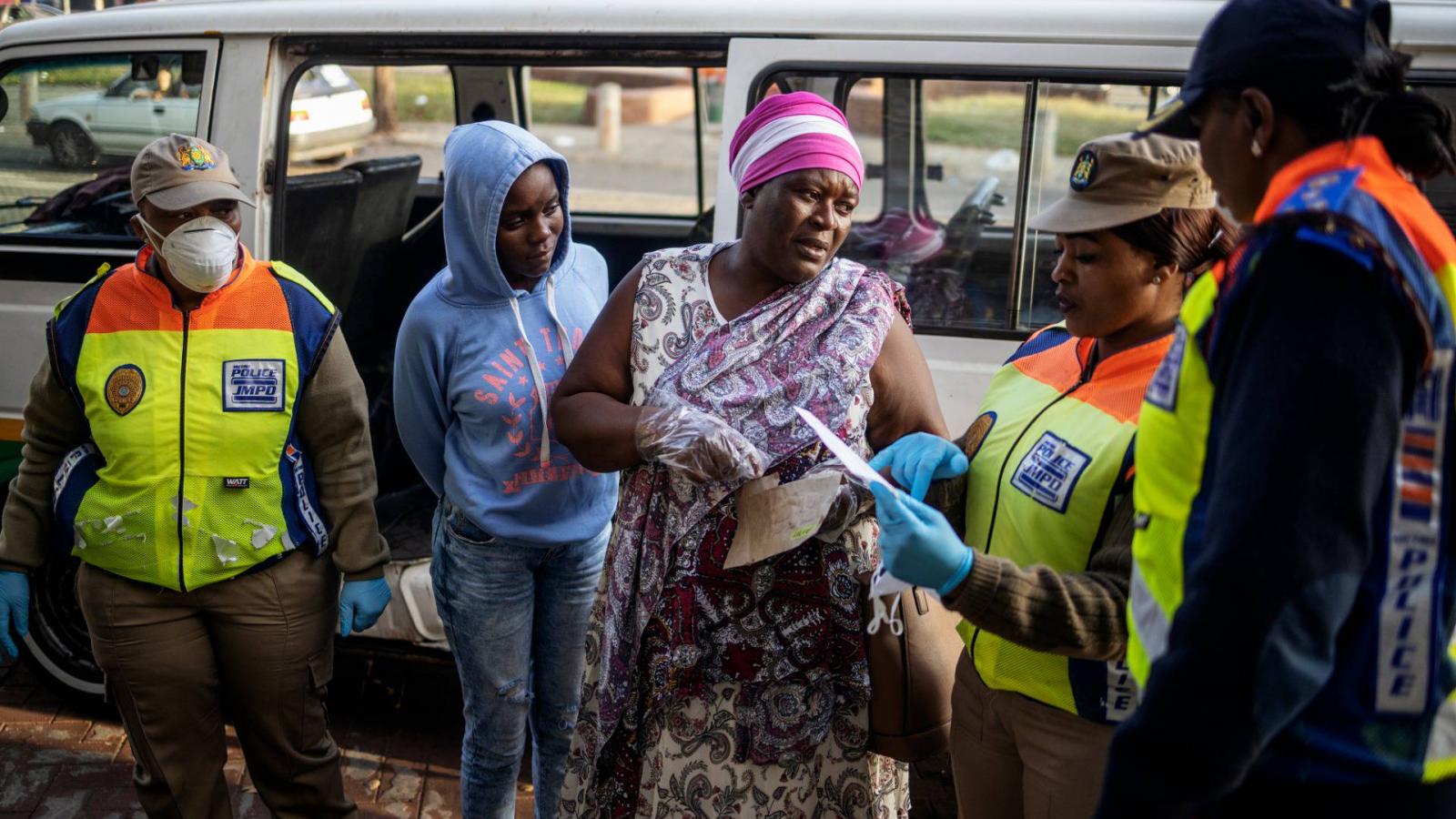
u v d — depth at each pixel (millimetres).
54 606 3613
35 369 3504
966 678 2117
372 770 3459
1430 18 2736
